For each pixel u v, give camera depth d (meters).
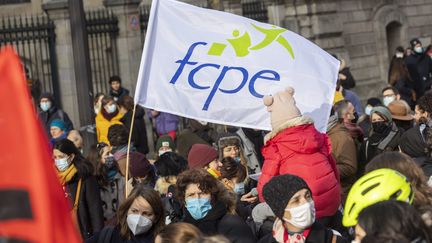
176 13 9.20
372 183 5.71
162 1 9.19
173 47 9.11
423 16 33.09
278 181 6.52
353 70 30.42
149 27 9.11
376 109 11.55
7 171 4.00
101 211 9.61
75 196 9.52
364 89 30.55
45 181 4.01
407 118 13.11
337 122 10.45
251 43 9.11
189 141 14.07
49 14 23.48
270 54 9.09
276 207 6.51
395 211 4.85
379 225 4.84
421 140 10.73
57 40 23.53
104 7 26.08
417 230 4.85
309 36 28.98
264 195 6.59
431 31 33.09
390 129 11.56
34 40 23.30
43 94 16.67
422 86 24.34
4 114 4.01
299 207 6.46
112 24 24.02
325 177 7.89
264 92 8.98
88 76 15.05
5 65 4.02
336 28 29.67
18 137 4.01
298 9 28.77
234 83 9.02
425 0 33.06
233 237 7.27
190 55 9.09
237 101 8.98
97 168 10.39
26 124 4.01
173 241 5.88
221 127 17.55
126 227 7.51
